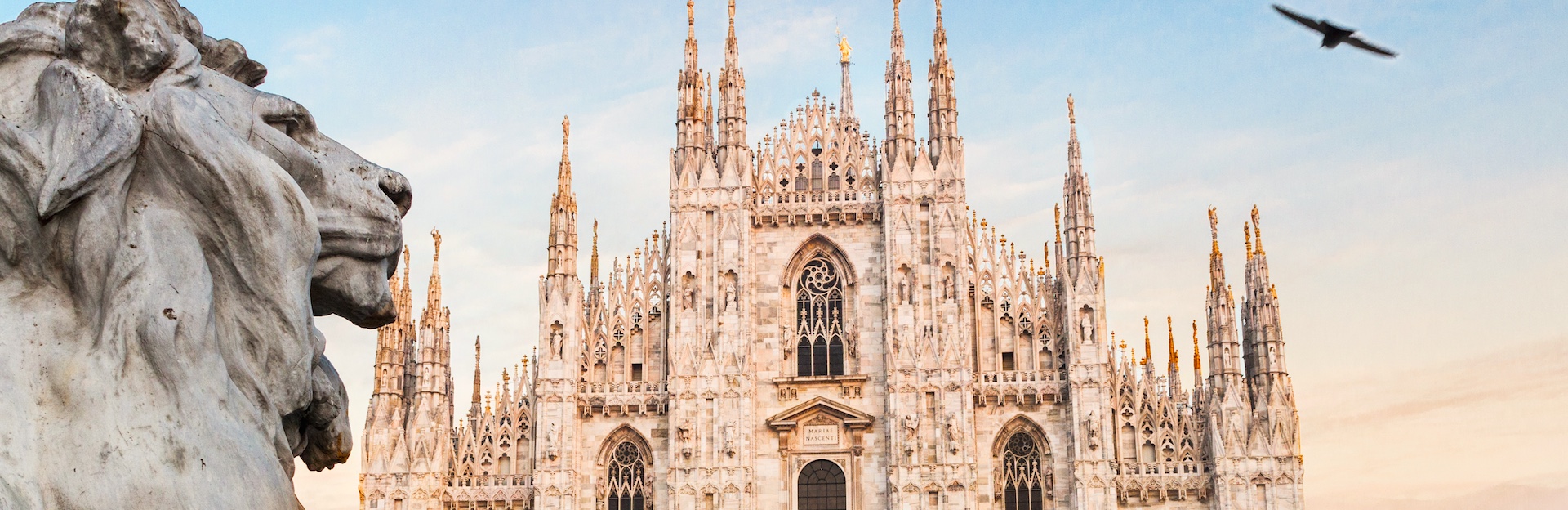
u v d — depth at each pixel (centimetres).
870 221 7825
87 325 1179
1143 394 7438
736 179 7819
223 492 1141
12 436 1091
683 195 7831
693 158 7894
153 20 1250
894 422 7406
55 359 1140
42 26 1277
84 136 1164
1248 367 7512
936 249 7625
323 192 1312
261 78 1507
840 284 7806
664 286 7856
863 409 7569
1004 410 7444
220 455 1152
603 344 7775
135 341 1145
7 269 1190
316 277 1320
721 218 7775
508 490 7525
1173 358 8412
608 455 7606
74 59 1238
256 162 1219
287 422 1377
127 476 1105
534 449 7562
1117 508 7238
